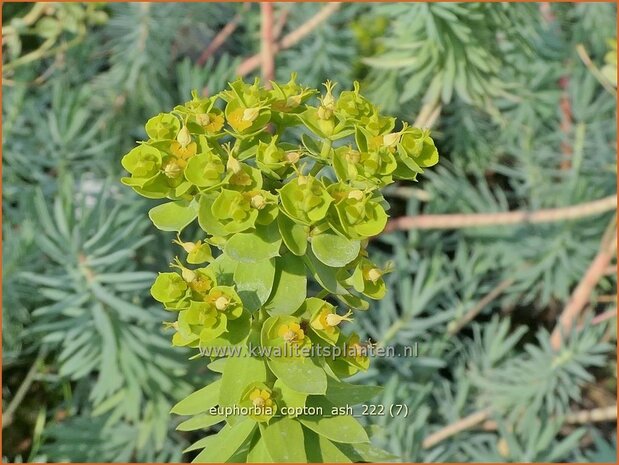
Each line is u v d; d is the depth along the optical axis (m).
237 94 0.37
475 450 0.65
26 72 0.77
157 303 0.68
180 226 0.36
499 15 0.64
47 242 0.60
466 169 0.83
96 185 0.74
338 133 0.37
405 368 0.68
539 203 0.78
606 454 0.66
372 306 0.73
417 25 0.61
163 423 0.63
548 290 0.75
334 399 0.39
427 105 0.64
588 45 0.82
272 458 0.37
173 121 0.37
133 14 0.77
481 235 0.79
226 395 0.36
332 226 0.35
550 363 0.67
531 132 0.80
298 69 0.78
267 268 0.36
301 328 0.37
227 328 0.35
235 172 0.35
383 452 0.41
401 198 0.87
